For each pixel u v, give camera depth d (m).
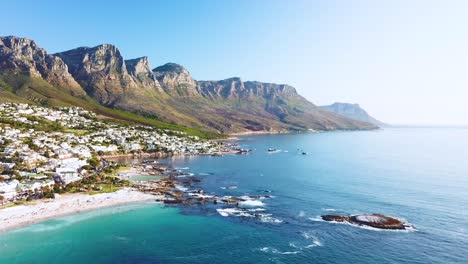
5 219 104.62
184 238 98.19
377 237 98.94
